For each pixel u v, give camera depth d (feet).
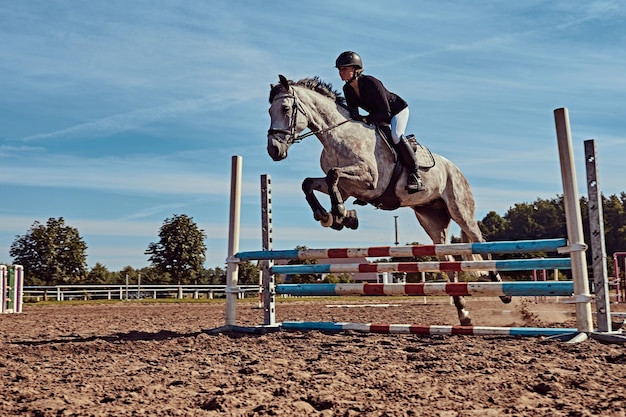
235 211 25.08
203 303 69.10
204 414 10.27
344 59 22.65
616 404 10.37
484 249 20.99
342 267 23.26
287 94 21.90
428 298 77.56
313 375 13.76
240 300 73.36
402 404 10.80
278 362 15.60
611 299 56.03
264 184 24.90
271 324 24.50
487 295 21.25
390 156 22.61
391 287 22.39
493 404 10.80
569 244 19.74
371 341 20.36
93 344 20.10
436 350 17.72
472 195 26.50
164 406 10.84
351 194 22.39
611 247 141.28
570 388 12.10
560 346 17.93
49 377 13.92
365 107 23.20
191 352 18.25
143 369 14.97
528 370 13.99
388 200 23.20
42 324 32.94
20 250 100.27
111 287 90.07
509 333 20.43
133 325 31.22
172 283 103.24
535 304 47.75
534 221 148.46
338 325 23.20
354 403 10.88
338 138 22.03
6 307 48.55
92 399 11.51
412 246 22.24
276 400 11.25
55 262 99.91
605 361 15.60
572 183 19.74
